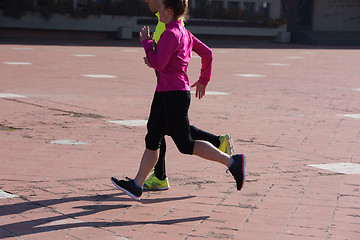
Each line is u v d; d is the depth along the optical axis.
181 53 9.98
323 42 95.06
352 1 107.12
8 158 13.63
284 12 101.06
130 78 33.19
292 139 17.05
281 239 8.86
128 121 19.20
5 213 9.69
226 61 49.97
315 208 10.46
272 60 53.16
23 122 18.39
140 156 14.29
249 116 21.16
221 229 9.24
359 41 97.31
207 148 10.29
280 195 11.26
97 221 9.45
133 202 10.57
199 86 10.62
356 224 9.64
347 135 17.98
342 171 13.36
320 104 25.28
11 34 77.81
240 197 11.06
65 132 17.00
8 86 27.36
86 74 34.44
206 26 91.62
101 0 83.50
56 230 8.96
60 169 12.77
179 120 10.08
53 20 79.56
